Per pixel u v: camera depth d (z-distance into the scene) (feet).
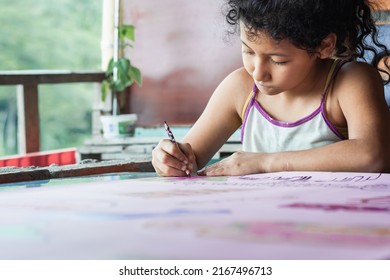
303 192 4.68
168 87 19.17
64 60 50.39
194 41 18.74
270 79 6.28
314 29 6.12
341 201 4.22
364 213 3.76
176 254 2.80
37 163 17.89
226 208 3.93
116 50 18.72
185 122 18.99
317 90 6.97
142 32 19.43
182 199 4.35
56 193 4.85
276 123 7.16
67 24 50.62
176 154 6.33
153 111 19.42
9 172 6.31
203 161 7.41
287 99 7.13
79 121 49.73
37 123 17.87
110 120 17.85
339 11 6.52
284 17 5.88
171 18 19.02
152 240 3.03
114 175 6.66
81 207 4.10
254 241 3.00
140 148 16.02
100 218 3.67
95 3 50.70
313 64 6.82
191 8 18.71
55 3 50.52
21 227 3.49
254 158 6.33
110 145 16.43
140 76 18.67
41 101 48.85
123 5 19.60
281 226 3.36
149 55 19.39
